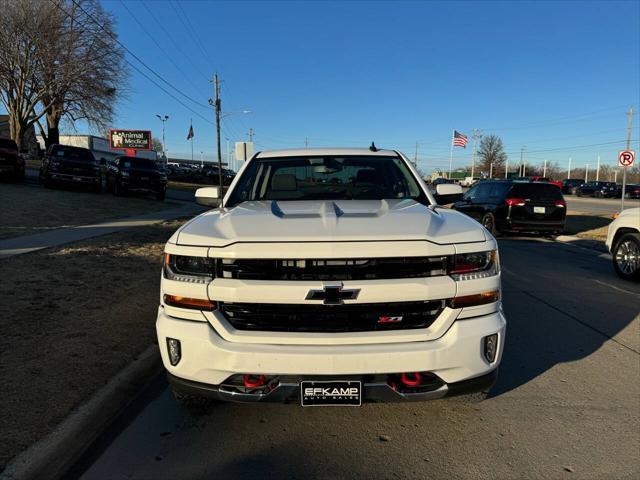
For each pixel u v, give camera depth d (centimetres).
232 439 303
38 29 3375
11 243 864
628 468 273
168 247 288
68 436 290
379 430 315
